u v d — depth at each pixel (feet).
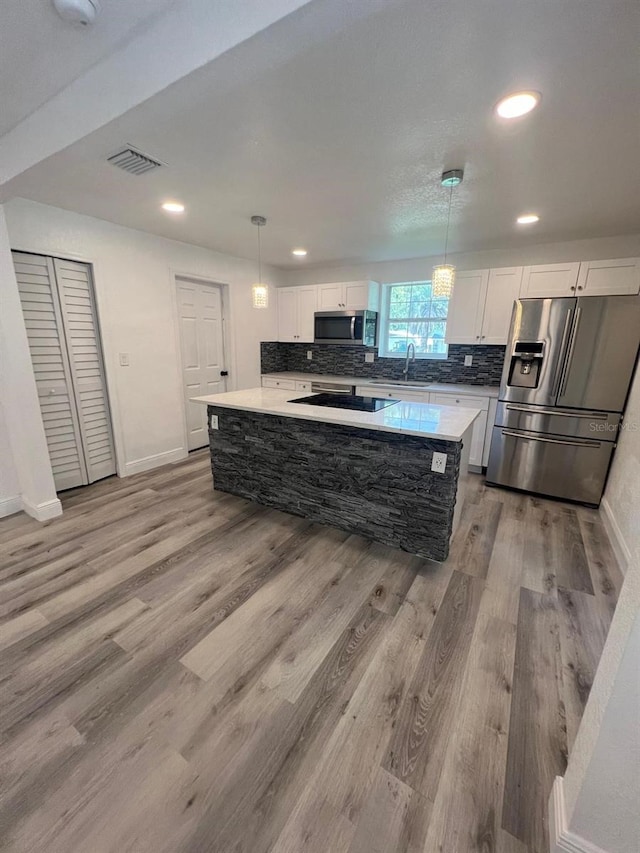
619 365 9.34
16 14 3.97
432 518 7.45
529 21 3.55
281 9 3.40
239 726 4.34
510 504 10.38
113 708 4.53
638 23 3.57
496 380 13.75
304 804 3.62
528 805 3.64
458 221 9.91
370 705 4.61
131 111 4.78
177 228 11.01
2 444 9.03
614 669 2.83
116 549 7.88
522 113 5.13
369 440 7.91
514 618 6.09
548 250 12.09
